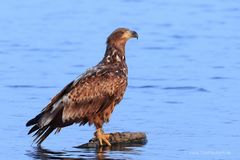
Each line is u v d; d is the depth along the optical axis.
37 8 38.88
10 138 16.30
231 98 20.23
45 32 32.25
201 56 26.75
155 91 21.19
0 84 22.00
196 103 19.67
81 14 37.19
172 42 29.84
